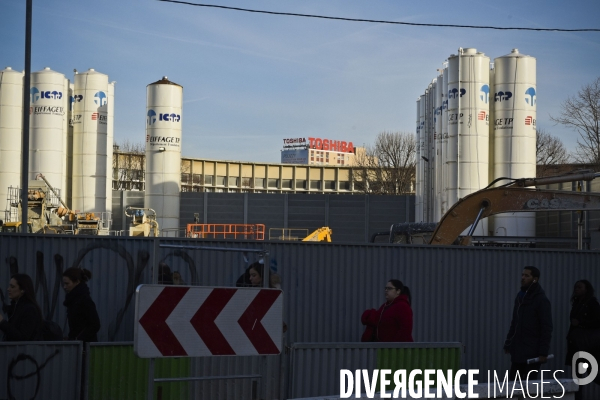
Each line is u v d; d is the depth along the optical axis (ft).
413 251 41.19
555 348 43.62
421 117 175.63
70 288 30.96
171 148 180.86
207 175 315.99
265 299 25.35
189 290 24.13
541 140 232.53
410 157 260.83
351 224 189.67
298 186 327.06
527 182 57.36
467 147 134.92
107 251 37.50
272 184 326.65
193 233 177.58
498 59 136.56
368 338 34.27
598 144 150.00
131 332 37.52
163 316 23.73
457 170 135.54
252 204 190.49
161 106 180.04
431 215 161.79
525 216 132.77
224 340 24.61
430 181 162.91
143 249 37.70
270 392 30.71
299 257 39.01
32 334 28.04
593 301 36.27
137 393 29.68
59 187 171.01
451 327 41.55
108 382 29.07
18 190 145.07
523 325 35.42
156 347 23.57
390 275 40.65
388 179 251.80
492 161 137.18
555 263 44.11
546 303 35.04
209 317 24.41
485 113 135.74
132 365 29.63
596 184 114.01
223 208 190.39
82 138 180.14
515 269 43.19
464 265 42.14
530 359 34.65
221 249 32.91
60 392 27.27
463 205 57.00
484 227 132.77
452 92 136.87
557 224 126.00
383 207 189.47
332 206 189.98
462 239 57.11
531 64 135.64
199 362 30.86
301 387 28.07
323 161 556.92
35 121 169.58
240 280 36.88
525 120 135.13
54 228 129.08
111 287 37.40
